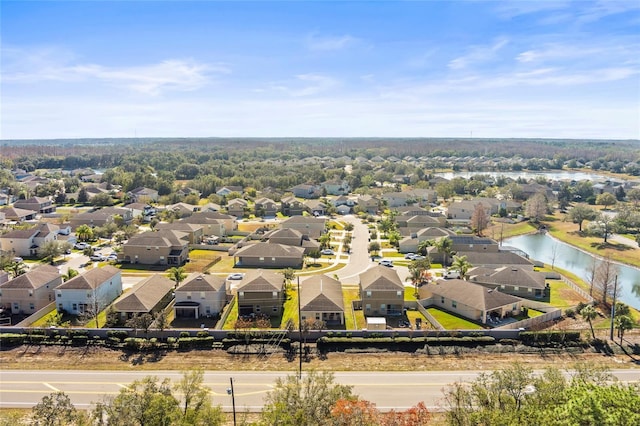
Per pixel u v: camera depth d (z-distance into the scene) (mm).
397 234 107562
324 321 59781
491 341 55344
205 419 32594
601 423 25234
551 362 52219
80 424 32719
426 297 70000
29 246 92312
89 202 157625
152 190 166625
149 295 62438
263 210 141000
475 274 76188
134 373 48812
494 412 30188
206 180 182375
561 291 74938
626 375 49125
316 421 30938
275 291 62719
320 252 97125
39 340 54875
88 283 63438
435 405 42781
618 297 74250
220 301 64000
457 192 184875
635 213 125750
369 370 49938
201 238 107375
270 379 47531
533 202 138000
